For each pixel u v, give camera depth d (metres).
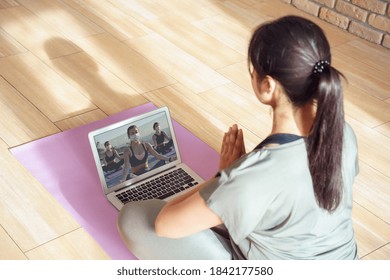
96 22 3.38
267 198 1.29
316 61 1.23
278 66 1.24
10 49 3.04
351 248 1.49
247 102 2.78
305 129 1.30
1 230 1.99
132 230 1.69
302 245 1.39
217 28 3.42
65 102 2.67
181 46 3.21
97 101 2.70
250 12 3.63
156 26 3.39
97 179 2.23
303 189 1.29
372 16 3.36
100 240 1.97
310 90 1.25
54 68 2.92
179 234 1.46
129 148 2.15
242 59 3.13
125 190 2.12
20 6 3.49
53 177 2.22
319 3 3.60
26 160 2.30
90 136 2.07
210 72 3.00
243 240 1.48
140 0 3.68
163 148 2.21
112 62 3.01
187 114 2.66
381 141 2.58
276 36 1.24
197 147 2.43
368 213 2.18
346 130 1.40
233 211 1.30
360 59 3.23
